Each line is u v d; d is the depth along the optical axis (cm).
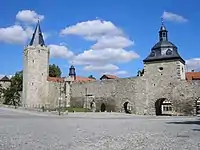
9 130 1650
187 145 1070
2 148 960
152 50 5356
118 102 5566
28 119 2956
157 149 974
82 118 3453
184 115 4759
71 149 967
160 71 5122
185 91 4794
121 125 2219
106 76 9356
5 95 8612
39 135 1401
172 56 5022
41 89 6631
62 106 6378
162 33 5375
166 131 1675
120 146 1045
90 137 1335
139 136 1387
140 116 4378
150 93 5175
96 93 5922
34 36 6831
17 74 8550
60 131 1639
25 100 6544
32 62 6625
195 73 7462
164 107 6538
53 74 9300
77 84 6288
